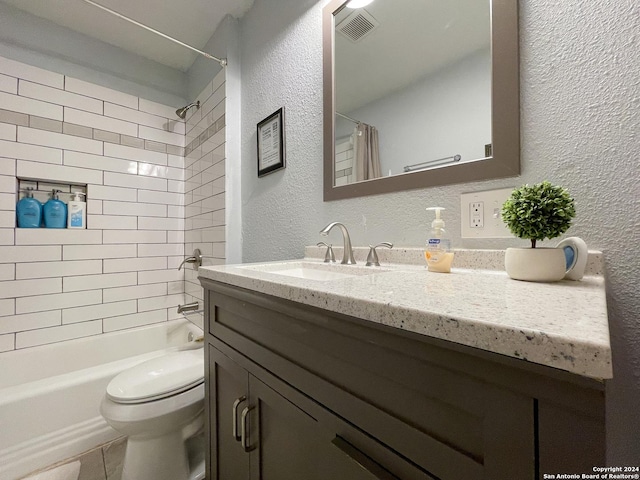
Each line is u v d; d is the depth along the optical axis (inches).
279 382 23.1
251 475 26.7
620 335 21.8
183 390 41.0
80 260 69.6
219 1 62.5
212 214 70.7
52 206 66.3
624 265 21.7
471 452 12.2
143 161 80.0
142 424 37.5
